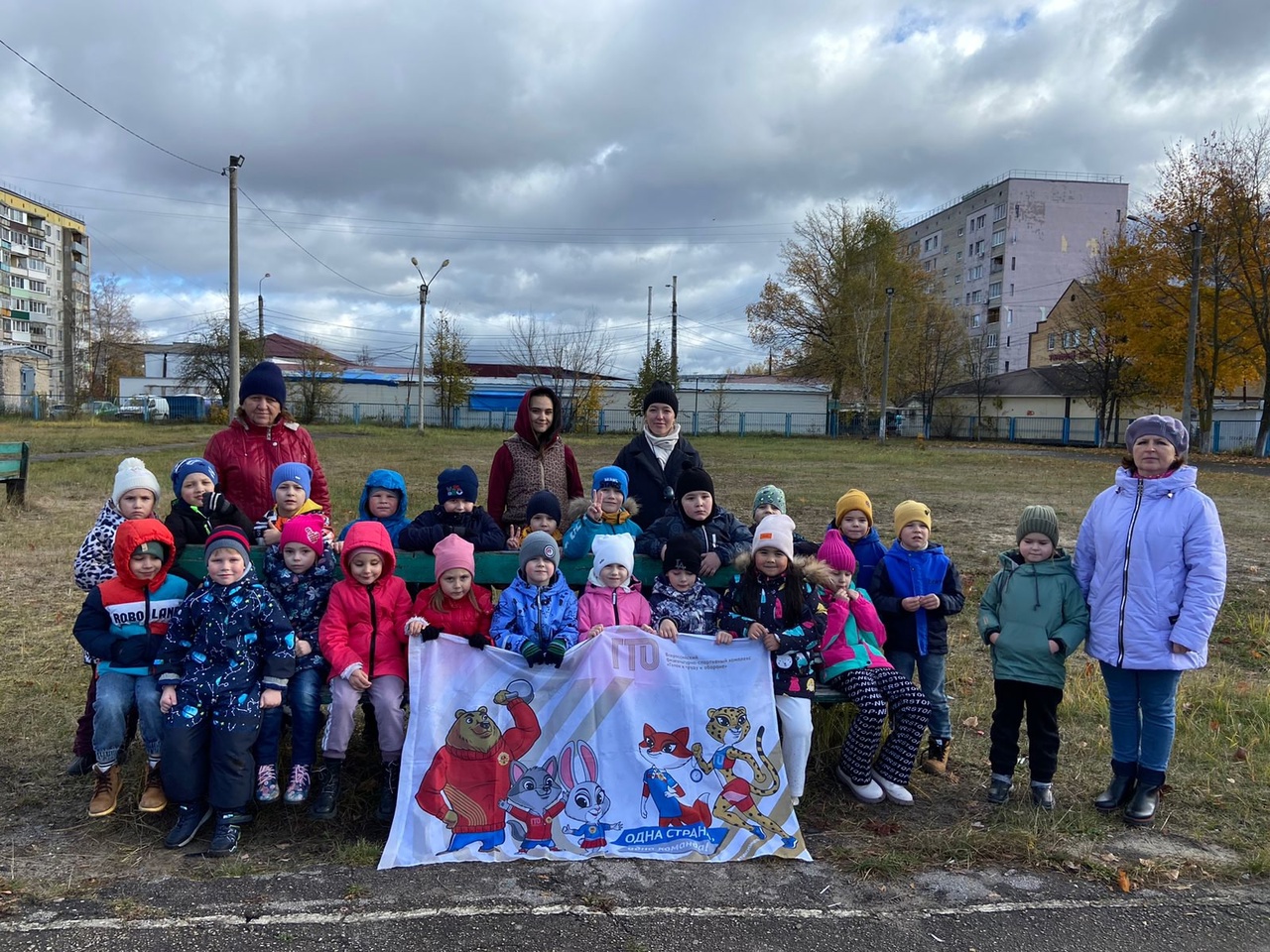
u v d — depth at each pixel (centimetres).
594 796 394
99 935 301
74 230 9069
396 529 500
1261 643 708
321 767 421
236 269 2100
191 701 371
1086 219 7950
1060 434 5184
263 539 454
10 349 5562
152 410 5184
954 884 353
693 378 6350
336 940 302
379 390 6194
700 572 449
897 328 5538
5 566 915
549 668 408
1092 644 425
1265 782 449
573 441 4597
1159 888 351
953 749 503
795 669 425
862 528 496
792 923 321
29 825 385
